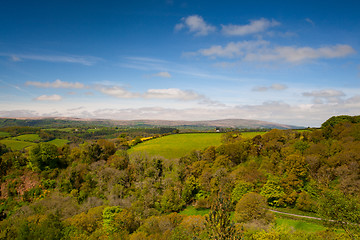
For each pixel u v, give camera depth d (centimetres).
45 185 7531
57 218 5084
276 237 3531
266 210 5278
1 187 7175
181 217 5772
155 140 12650
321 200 2709
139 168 8531
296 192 6347
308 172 6850
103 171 8100
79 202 6962
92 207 6456
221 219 1355
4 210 6450
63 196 7106
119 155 9381
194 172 8156
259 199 5288
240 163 8538
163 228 4962
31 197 7025
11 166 7950
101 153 9762
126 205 6456
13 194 7056
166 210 6688
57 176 8038
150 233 4819
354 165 6091
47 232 4375
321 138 8631
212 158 8975
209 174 7481
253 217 5000
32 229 4462
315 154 7281
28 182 7525
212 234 1351
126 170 8388
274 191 6266
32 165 8062
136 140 12475
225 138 10925
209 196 6988
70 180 7662
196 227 3581
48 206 6303
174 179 7831
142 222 5562
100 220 5462
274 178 6681
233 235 1337
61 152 9275
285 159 7500
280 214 5706
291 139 9194
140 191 7312
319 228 4712
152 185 7506
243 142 9281
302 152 7862
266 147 8825
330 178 6438
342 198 2545
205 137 12344
